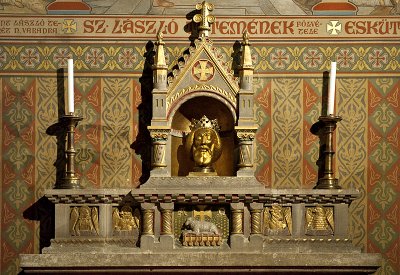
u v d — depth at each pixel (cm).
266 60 1147
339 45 1148
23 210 1130
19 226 1130
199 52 1120
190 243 1098
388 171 1139
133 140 1138
